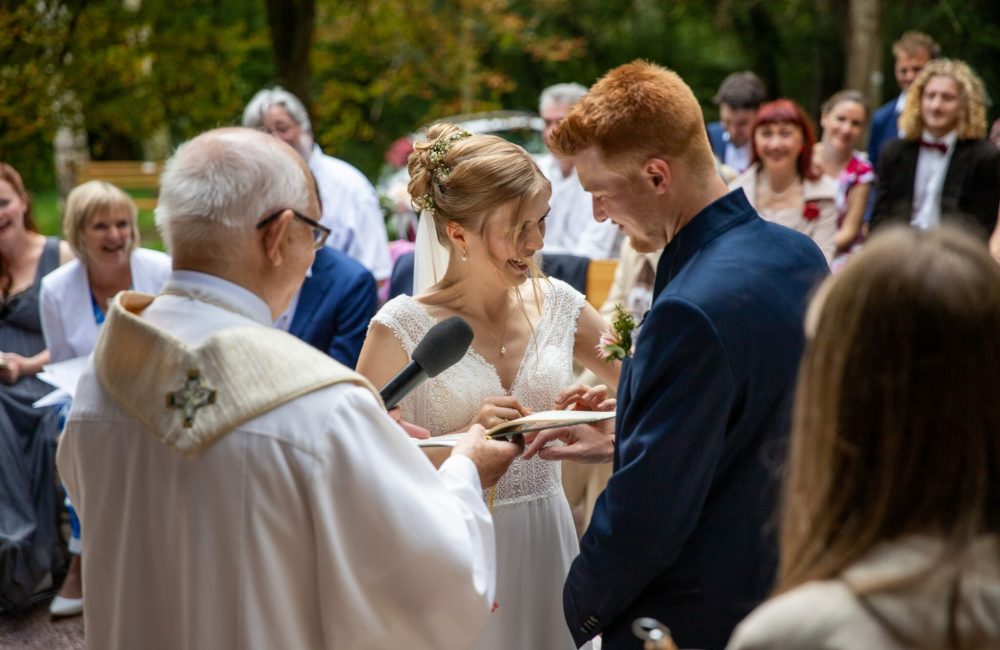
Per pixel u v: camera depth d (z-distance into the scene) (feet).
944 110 19.71
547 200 8.04
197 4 41.52
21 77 34.32
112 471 5.84
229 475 5.46
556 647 8.49
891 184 20.54
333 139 47.73
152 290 15.21
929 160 20.20
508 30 51.52
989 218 19.71
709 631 6.66
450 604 5.73
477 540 5.99
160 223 5.99
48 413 14.89
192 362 5.57
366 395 5.67
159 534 5.72
